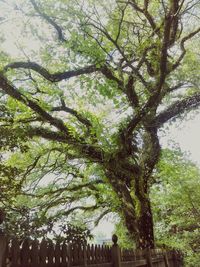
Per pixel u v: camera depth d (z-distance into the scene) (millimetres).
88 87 11273
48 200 14953
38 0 11117
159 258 13078
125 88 11906
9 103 10812
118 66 11523
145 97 12523
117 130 11383
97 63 10859
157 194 20125
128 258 8398
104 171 13055
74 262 5520
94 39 11039
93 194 15602
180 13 10711
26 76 11938
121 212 14797
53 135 11531
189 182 19562
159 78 10727
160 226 21500
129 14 13125
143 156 13070
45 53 11945
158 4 12523
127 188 13516
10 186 7297
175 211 21766
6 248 4094
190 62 14438
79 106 13508
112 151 11258
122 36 12422
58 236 5324
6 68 10609
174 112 12820
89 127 11977
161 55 10133
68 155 13133
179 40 12945
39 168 15242
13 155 14406
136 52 12148
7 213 5508
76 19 11031
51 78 11227
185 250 21016
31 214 6020
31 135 10695
